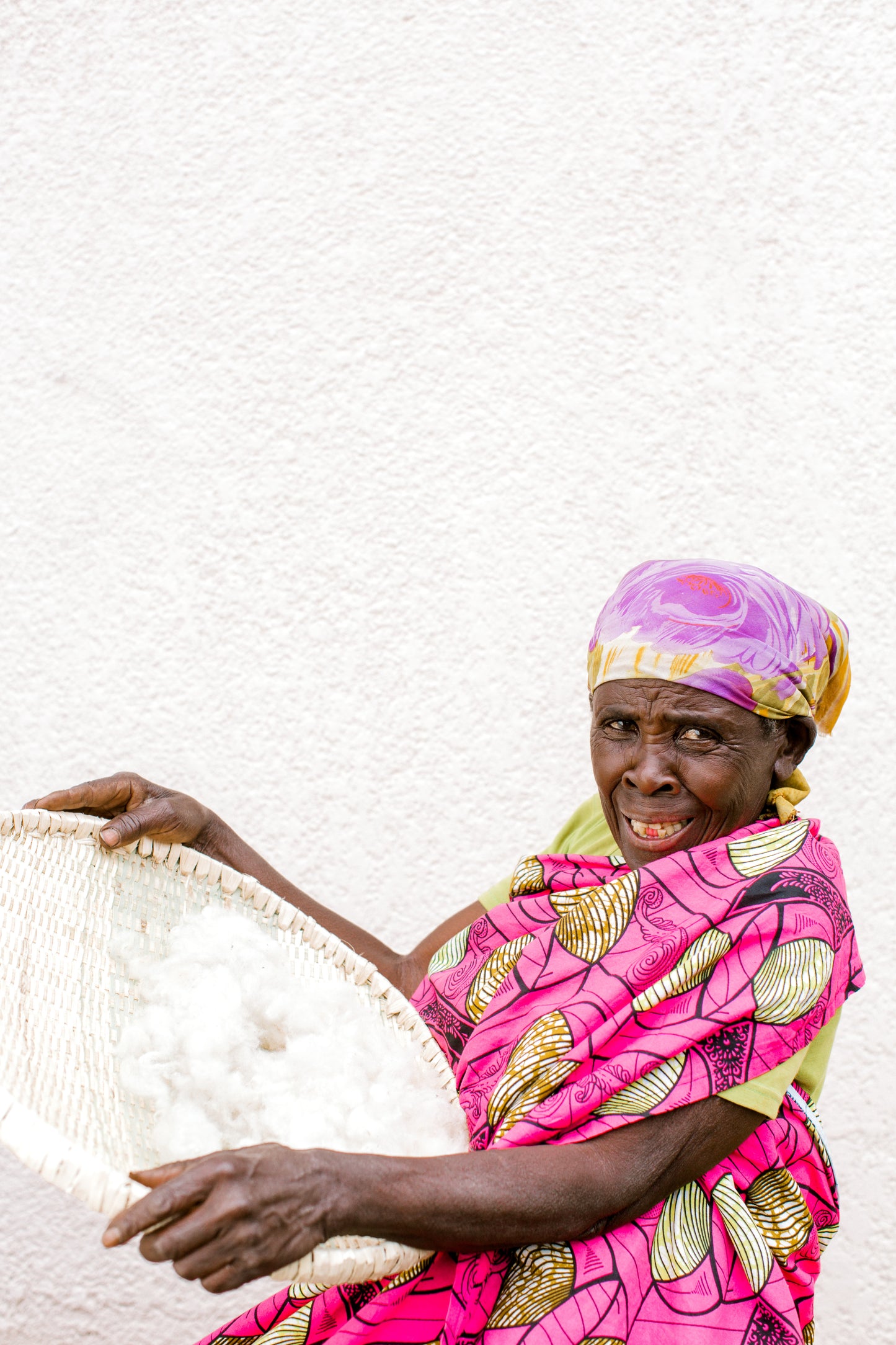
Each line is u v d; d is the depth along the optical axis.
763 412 2.12
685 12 2.16
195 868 1.30
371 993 1.29
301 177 2.23
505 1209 0.96
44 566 2.25
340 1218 0.89
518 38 2.20
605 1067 1.06
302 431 2.21
